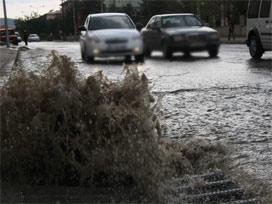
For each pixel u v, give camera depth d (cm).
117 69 1249
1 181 345
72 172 348
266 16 1388
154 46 1702
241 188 349
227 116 619
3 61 1536
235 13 4425
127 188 337
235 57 1590
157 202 317
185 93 812
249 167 404
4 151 346
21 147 340
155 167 328
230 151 452
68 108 333
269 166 408
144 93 338
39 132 334
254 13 1470
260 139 499
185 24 1702
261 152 450
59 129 333
